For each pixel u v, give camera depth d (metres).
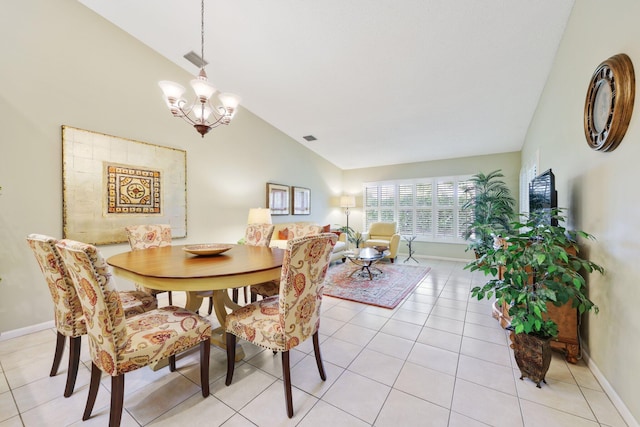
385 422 1.34
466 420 1.35
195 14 2.54
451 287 3.68
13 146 2.22
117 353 1.20
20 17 2.24
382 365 1.84
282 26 2.55
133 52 2.96
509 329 2.23
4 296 2.20
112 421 1.20
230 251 2.27
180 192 3.41
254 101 4.02
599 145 1.59
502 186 5.23
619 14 1.45
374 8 2.27
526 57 2.66
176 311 1.61
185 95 3.45
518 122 4.00
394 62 2.91
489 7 2.15
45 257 1.42
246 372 1.78
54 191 2.43
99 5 2.60
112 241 2.78
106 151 2.75
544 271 1.67
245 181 4.36
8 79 2.19
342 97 3.73
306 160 5.81
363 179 6.97
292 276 1.38
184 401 1.50
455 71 2.96
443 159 5.94
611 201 1.52
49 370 1.78
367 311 2.84
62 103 2.47
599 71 1.58
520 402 1.47
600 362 1.64
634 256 1.30
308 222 5.84
